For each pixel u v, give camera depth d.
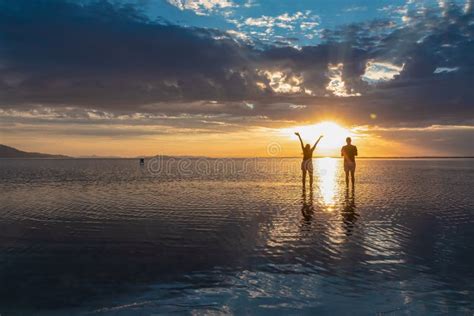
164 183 25.11
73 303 4.98
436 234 8.88
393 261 6.76
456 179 28.09
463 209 12.63
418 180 27.05
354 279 5.82
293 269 6.35
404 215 11.49
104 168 61.50
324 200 15.23
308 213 11.98
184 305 4.87
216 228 9.72
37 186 22.64
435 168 54.81
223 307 4.79
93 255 7.32
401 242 8.14
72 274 6.18
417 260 6.81
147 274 6.14
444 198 15.72
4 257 7.20
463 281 5.70
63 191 19.34
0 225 10.25
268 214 11.84
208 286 5.56
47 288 5.54
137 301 5.02
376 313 4.58
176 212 12.33
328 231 9.28
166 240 8.46
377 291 5.30
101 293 5.32
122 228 9.79
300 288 5.45
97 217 11.46
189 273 6.18
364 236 8.71
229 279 5.87
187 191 19.33
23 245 8.08
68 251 7.60
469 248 7.62
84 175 36.75
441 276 5.93
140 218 11.23
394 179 28.34
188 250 7.62
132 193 18.38
